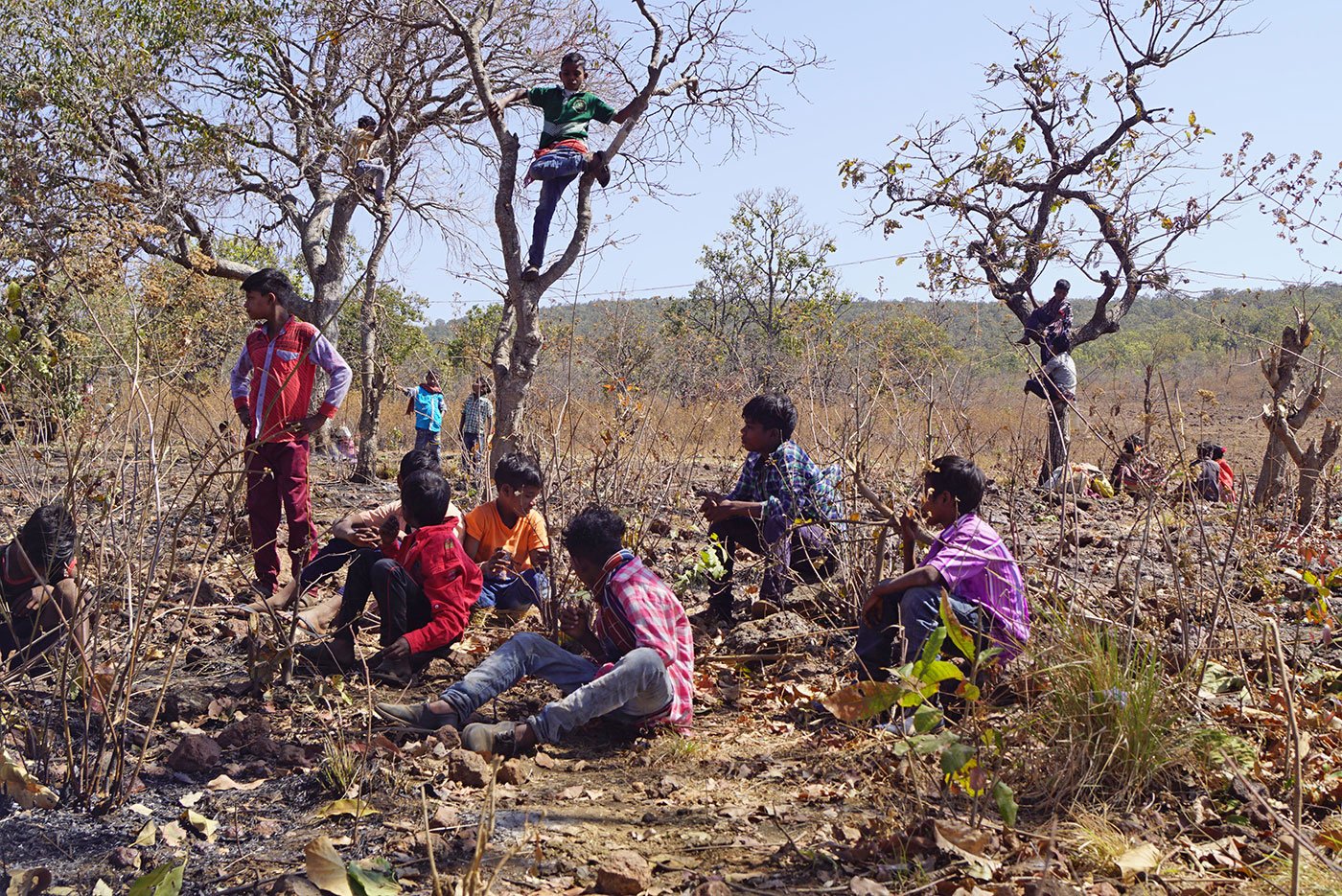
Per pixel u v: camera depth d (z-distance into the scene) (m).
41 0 13.72
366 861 2.85
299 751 3.69
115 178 14.03
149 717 4.01
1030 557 5.54
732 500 5.62
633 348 6.50
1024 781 3.38
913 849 3.02
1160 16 8.26
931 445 5.68
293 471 5.30
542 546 5.38
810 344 6.38
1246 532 5.76
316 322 16.39
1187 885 2.81
